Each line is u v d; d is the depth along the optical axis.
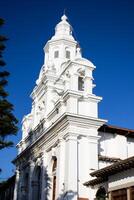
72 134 30.61
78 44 44.91
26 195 40.31
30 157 40.44
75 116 31.02
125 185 22.30
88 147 31.08
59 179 30.17
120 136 33.91
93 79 34.59
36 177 38.53
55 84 39.28
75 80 33.66
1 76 22.62
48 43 44.69
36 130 40.53
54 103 37.56
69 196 28.19
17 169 45.00
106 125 32.91
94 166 30.45
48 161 34.59
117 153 33.06
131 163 21.28
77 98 32.50
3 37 22.67
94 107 32.94
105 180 25.48
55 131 33.50
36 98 43.09
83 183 28.80
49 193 32.81
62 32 45.28
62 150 31.47
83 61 34.75
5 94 22.12
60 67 40.47
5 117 21.89
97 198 26.30
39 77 42.84
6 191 52.06
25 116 46.16
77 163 29.89
